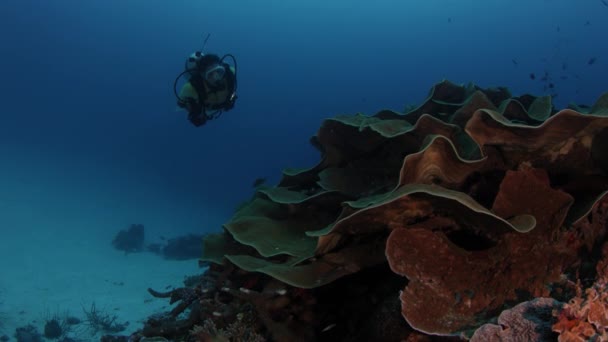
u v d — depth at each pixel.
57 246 15.73
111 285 12.80
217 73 5.31
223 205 33.75
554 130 1.97
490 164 2.29
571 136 2.03
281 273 2.38
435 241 2.01
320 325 2.56
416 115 3.60
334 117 3.33
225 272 3.08
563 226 1.99
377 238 2.31
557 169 2.22
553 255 1.92
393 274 2.42
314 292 2.59
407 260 1.96
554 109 3.52
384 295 2.37
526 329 1.55
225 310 2.90
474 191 2.35
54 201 22.05
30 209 19.44
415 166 2.07
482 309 1.87
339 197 3.10
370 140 3.08
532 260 1.92
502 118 2.08
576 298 1.46
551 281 1.87
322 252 2.36
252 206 3.70
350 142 3.25
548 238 1.95
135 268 14.82
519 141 2.10
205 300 3.05
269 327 2.57
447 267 1.97
